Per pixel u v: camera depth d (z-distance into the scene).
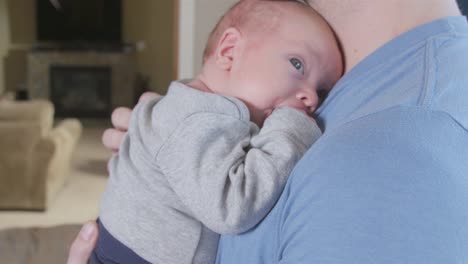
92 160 5.75
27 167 4.03
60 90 7.93
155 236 0.78
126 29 8.39
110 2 8.12
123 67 7.98
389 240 0.47
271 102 0.80
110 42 8.20
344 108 0.68
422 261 0.47
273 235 0.61
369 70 0.67
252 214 0.65
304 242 0.52
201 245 0.78
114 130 1.03
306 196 0.54
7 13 8.13
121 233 0.80
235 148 0.73
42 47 7.86
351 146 0.53
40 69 7.85
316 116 0.76
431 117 0.53
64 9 8.05
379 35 0.71
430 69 0.57
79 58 7.90
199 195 0.71
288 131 0.71
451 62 0.58
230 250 0.69
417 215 0.48
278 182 0.66
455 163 0.51
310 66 0.80
